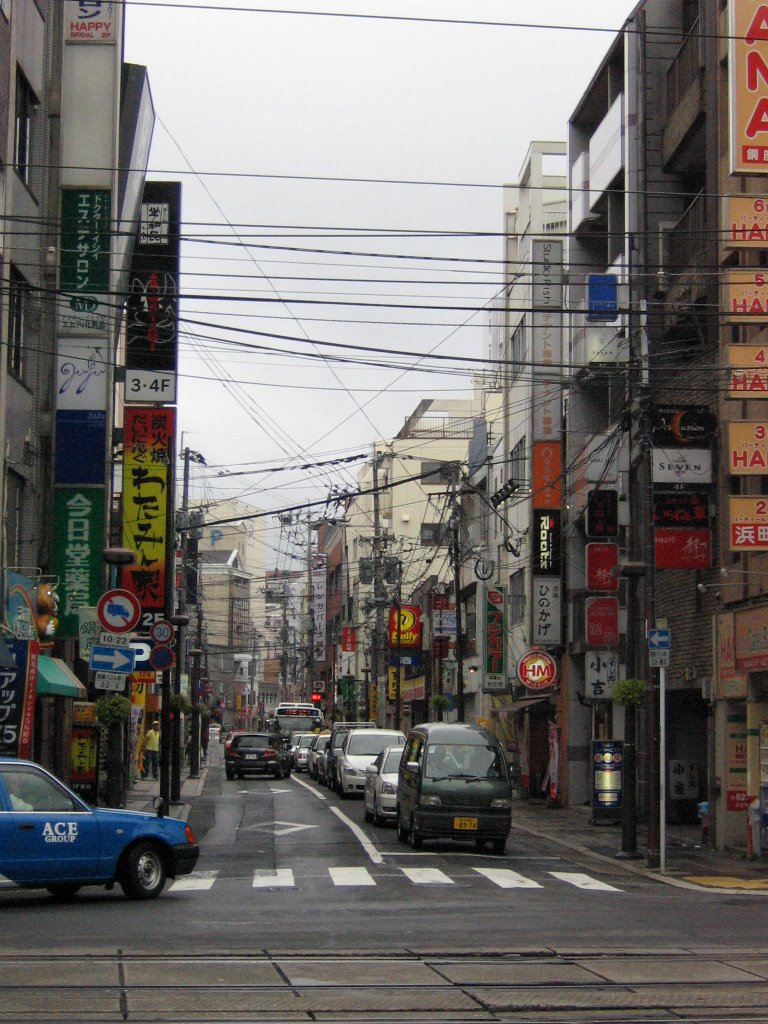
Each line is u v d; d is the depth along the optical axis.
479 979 11.21
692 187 34.19
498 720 53.47
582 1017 9.85
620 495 36.12
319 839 26.95
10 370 27.61
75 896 17.12
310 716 84.50
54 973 11.06
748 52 23.58
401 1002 10.23
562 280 41.44
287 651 140.12
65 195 31.22
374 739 41.75
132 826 16.66
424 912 15.85
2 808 15.53
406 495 91.00
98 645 23.25
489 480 56.84
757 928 14.88
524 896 18.06
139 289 34.94
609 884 20.42
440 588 65.88
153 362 35.28
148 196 35.25
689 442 28.14
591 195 39.34
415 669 73.38
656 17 34.84
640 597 32.31
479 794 24.53
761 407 25.89
